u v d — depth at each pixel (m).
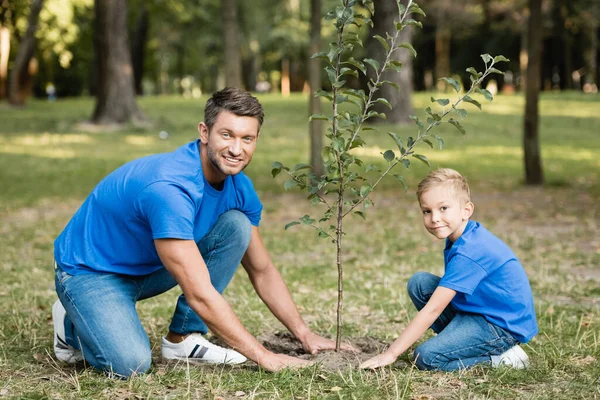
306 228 8.70
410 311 5.08
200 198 3.47
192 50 43.47
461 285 3.50
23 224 8.95
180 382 3.43
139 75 34.97
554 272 6.21
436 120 3.58
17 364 3.76
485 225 8.66
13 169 14.46
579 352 3.94
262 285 4.04
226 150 3.38
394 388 3.31
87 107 28.98
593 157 16.16
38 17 26.78
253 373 3.54
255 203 3.92
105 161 15.78
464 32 42.09
